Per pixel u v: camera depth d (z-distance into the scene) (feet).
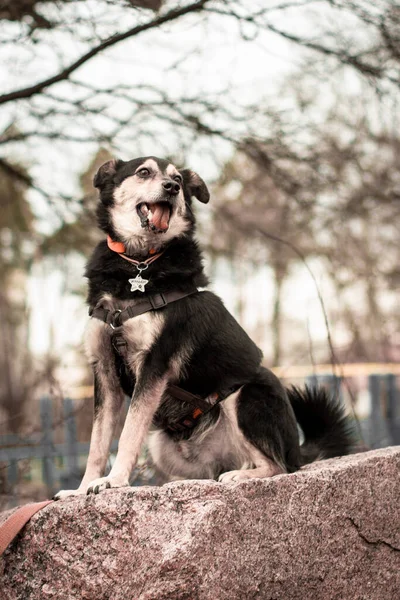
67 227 32.63
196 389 13.29
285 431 13.47
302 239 51.26
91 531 10.42
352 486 11.66
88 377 34.27
